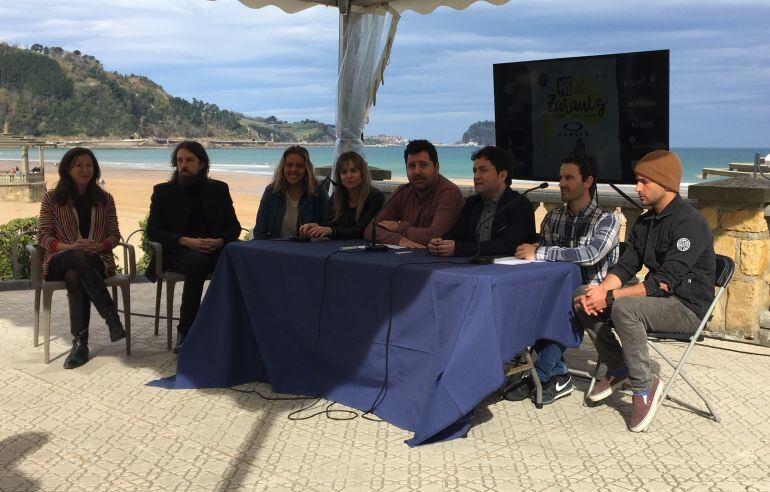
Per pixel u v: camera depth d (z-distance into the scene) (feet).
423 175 13.12
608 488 8.59
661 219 10.67
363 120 20.39
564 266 10.85
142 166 269.64
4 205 110.42
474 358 9.33
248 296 12.52
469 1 17.20
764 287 15.43
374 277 10.66
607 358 11.24
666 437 10.23
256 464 9.28
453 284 9.64
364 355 11.03
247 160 350.23
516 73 15.14
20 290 22.21
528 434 10.30
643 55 13.28
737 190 14.73
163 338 15.94
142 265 25.91
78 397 11.96
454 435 10.03
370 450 9.71
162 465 9.25
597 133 14.16
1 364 13.83
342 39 20.01
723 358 14.23
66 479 8.84
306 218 15.06
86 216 14.60
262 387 12.55
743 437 10.25
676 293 10.58
